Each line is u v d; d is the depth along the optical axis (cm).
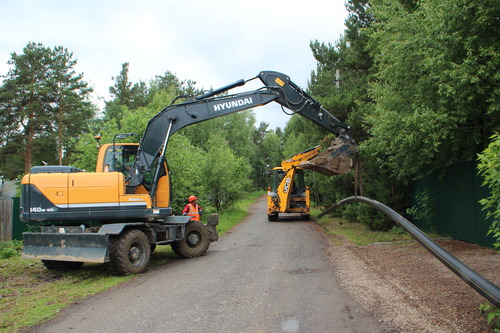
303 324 505
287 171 2202
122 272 878
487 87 771
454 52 807
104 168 1027
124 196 946
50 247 909
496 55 738
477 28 775
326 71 2878
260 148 8475
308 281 737
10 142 3158
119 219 974
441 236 1205
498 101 765
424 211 1269
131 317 563
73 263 983
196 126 3825
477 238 989
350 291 648
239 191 2841
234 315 552
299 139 3747
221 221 2144
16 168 3381
